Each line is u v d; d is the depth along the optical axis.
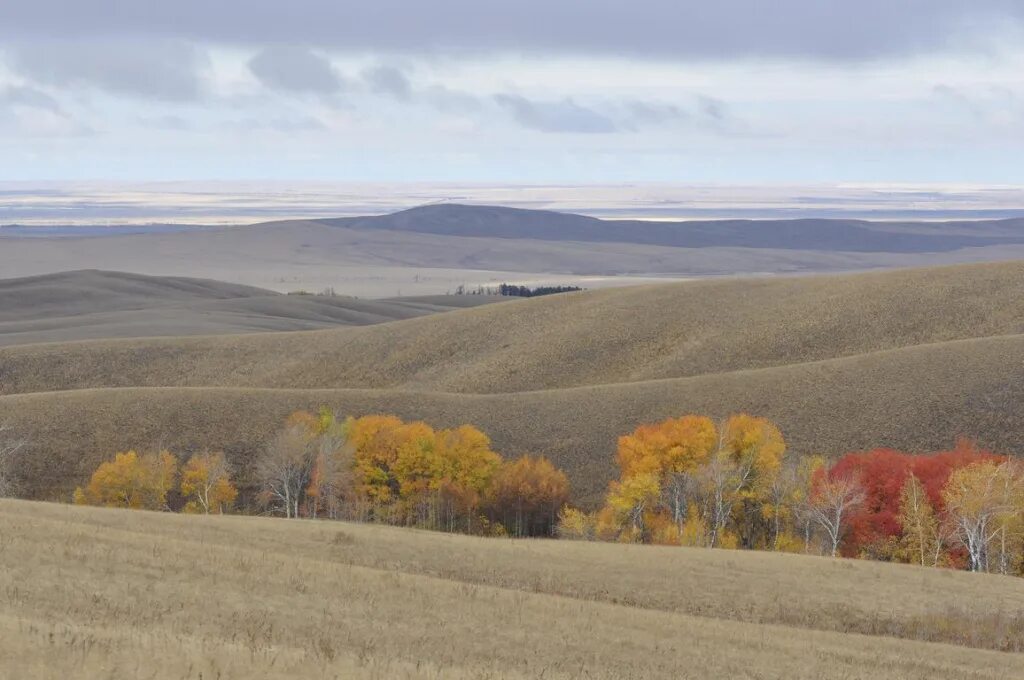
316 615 42.12
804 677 43.16
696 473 102.06
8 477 122.88
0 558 43.16
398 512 111.06
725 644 47.72
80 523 56.81
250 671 29.34
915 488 90.75
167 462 113.25
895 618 59.22
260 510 117.06
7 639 28.36
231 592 43.97
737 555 71.88
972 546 83.69
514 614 47.81
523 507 114.44
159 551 50.19
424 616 45.16
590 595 59.09
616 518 103.00
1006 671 49.03
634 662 42.09
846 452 128.12
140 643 30.36
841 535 99.25
